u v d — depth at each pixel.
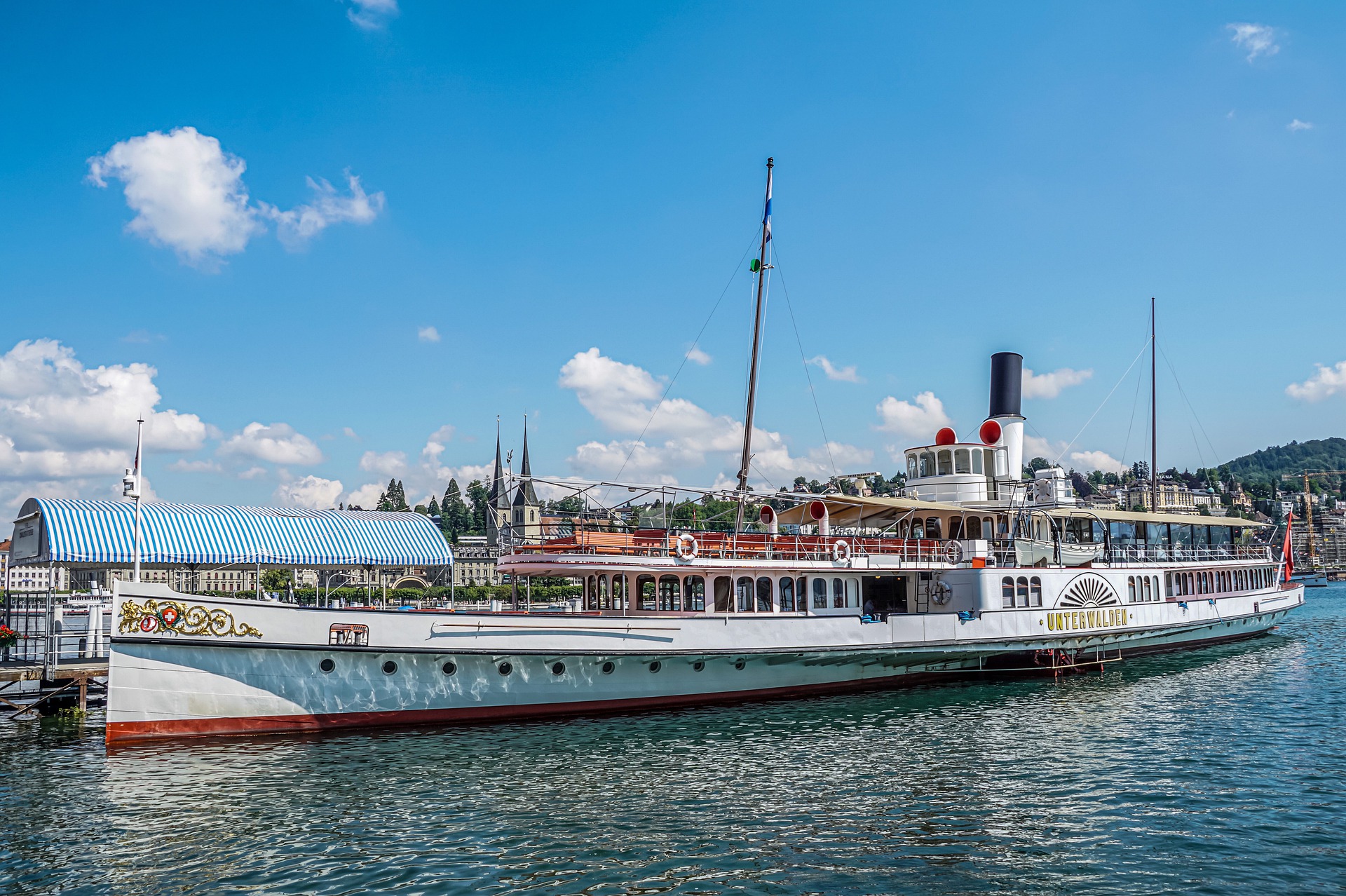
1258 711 32.22
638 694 31.56
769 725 29.92
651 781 23.28
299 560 34.94
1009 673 40.06
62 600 89.50
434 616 28.64
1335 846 18.53
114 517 32.72
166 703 26.36
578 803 21.38
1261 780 23.23
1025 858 17.98
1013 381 45.28
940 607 37.97
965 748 26.77
